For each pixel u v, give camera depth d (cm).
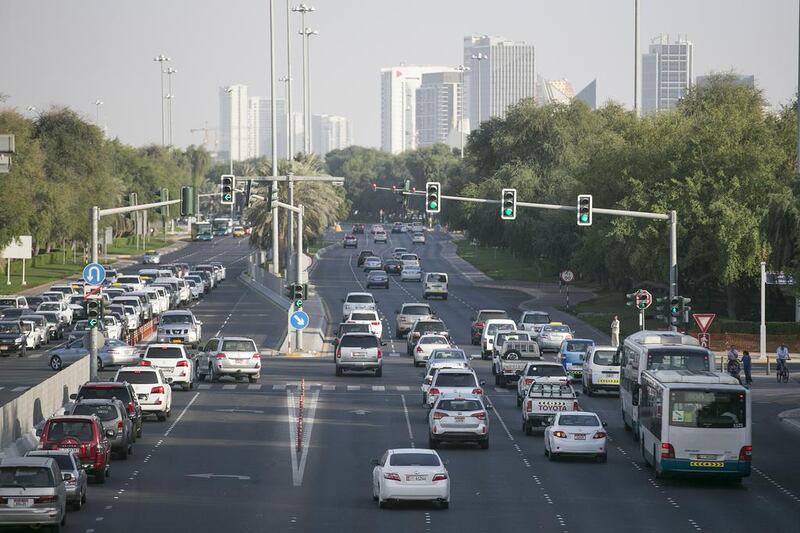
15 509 3453
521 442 5619
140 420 5575
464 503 4122
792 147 11056
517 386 7438
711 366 5606
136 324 10819
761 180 10419
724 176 10531
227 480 4516
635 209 10731
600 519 3862
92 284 6906
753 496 4372
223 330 10994
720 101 12962
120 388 5366
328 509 3975
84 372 6981
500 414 6569
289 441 5497
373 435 5691
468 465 4944
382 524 3728
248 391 7394
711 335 10056
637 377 5669
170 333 9669
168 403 6203
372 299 11650
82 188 18812
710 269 11112
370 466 4862
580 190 12662
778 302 11825
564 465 4997
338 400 6981
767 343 10006
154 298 12219
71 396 5353
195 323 9831
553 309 13062
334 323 11812
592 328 11269
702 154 10712
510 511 3978
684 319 7481
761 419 6719
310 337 10438
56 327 10894
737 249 10225
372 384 7769
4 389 7119
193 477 4569
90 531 3572
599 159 12069
